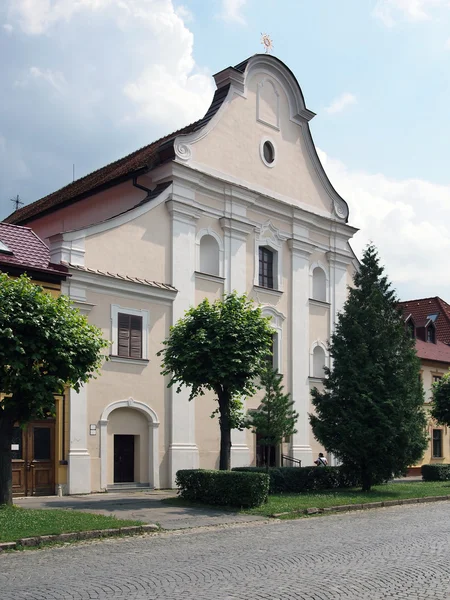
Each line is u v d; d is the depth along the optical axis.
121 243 24.61
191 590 8.95
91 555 11.73
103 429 23.08
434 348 45.44
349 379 24.69
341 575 9.89
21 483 20.84
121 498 20.97
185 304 26.42
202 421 26.61
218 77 30.06
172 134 33.09
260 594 8.72
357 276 26.83
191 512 17.66
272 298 30.48
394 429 23.84
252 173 30.20
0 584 9.38
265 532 14.77
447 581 9.52
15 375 15.51
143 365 24.62
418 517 17.66
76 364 16.48
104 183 28.12
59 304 16.34
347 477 26.05
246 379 20.23
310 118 33.38
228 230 28.70
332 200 34.41
